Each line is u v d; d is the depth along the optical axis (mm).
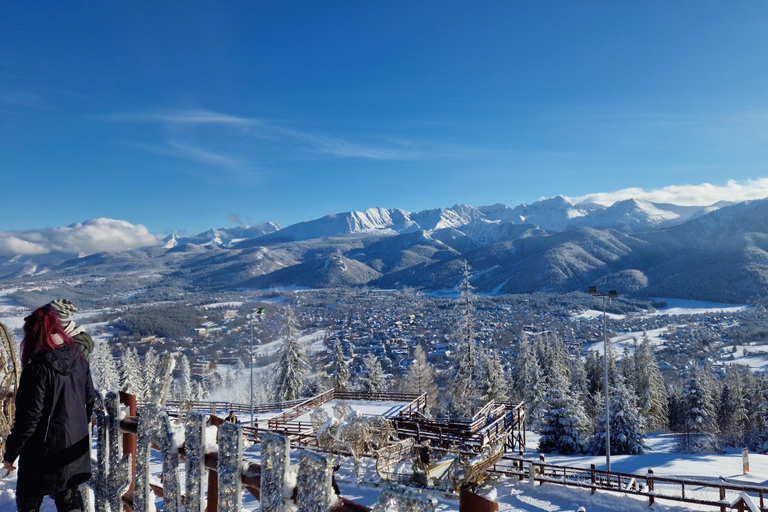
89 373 3424
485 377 44281
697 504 12070
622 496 12562
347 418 14773
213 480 2768
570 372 66062
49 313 3088
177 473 2900
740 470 25375
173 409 26562
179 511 2883
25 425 2891
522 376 51594
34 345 3008
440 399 53531
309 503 2027
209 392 88375
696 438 41750
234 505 2436
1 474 5906
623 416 35312
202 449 2756
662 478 12312
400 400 27906
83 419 3238
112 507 3377
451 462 14023
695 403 48125
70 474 3105
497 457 13789
